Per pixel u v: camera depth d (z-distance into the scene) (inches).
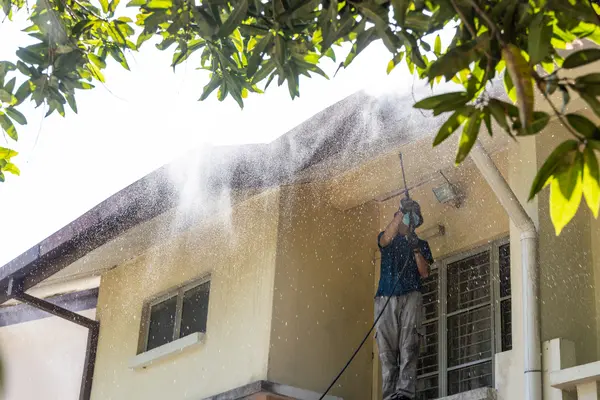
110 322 397.1
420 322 294.5
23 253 366.9
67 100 215.9
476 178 316.2
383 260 301.1
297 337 314.3
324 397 310.0
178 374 348.2
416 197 332.2
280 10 157.5
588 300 265.3
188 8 180.5
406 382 285.3
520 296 265.0
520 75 105.2
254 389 301.7
